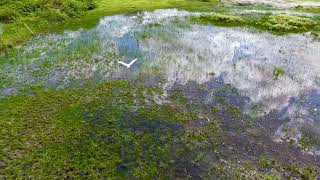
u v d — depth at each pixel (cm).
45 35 2695
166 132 1411
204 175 1175
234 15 3341
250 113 1566
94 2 3681
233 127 1458
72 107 1598
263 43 2516
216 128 1447
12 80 1881
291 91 1783
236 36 2673
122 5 3725
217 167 1213
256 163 1239
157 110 1577
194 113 1559
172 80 1886
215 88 1800
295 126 1474
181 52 2294
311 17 3291
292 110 1599
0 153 1268
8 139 1352
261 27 2942
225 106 1623
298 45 2478
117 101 1659
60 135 1380
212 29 2853
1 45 2369
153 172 1180
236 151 1303
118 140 1352
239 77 1933
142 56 2212
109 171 1180
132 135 1386
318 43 2531
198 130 1430
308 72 2016
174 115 1538
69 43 2481
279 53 2314
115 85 1819
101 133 1394
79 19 3189
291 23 2962
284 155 1287
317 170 1209
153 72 1980
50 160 1234
